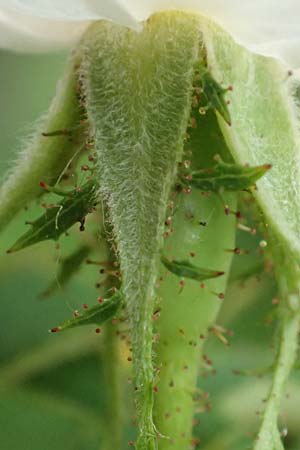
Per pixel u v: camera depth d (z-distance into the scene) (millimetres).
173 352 71
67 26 72
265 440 68
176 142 68
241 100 70
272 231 70
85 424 99
